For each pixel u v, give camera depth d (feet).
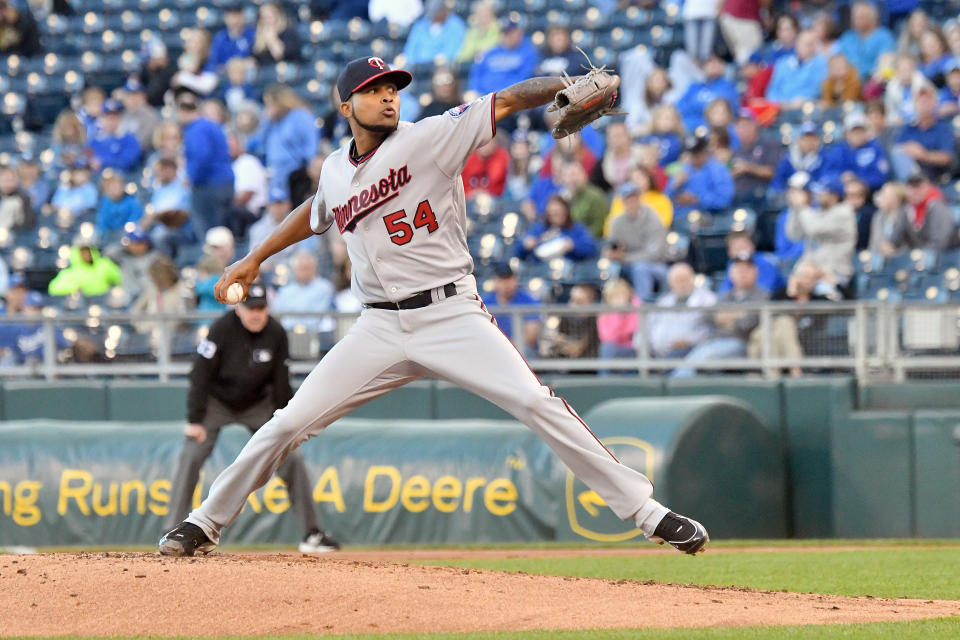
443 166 56.85
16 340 146.00
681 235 154.40
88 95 201.98
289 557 63.16
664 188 162.30
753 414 125.08
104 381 142.41
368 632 50.39
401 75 56.59
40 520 126.72
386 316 59.21
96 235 181.16
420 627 51.08
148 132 197.98
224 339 99.96
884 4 180.75
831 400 128.16
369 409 139.33
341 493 122.83
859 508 126.93
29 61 220.64
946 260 143.13
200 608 53.01
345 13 216.95
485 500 119.96
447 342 58.23
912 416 125.08
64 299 164.45
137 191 189.47
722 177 159.22
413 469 122.21
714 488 121.08
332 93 192.34
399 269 57.98
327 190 59.31
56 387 142.92
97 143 196.44
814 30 175.11
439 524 120.67
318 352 136.15
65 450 128.06
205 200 171.83
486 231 165.99
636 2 199.31
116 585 54.70
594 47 194.29
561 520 117.39
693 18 183.21
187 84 199.62
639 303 141.49
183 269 168.04
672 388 132.16
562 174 162.40
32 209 186.29
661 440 118.52
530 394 57.57
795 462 129.90
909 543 113.70
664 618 52.65
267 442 60.39
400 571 59.67
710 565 90.48
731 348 131.64
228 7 224.12
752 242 145.28
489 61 183.21
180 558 60.23
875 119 156.15
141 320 143.33
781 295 135.74
